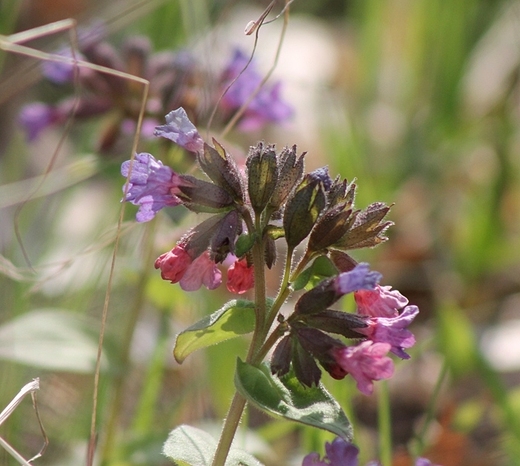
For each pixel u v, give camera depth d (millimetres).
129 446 532
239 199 465
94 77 565
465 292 690
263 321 465
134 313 547
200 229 462
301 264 469
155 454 529
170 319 585
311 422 453
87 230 639
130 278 568
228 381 556
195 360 555
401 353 456
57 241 628
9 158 726
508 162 751
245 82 563
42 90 759
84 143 654
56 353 534
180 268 461
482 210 716
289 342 459
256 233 464
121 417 573
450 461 556
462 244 714
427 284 698
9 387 540
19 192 600
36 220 654
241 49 568
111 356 541
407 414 583
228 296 624
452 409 570
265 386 459
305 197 461
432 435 564
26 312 563
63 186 588
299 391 463
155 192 460
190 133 465
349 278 451
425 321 671
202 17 591
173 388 580
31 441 541
